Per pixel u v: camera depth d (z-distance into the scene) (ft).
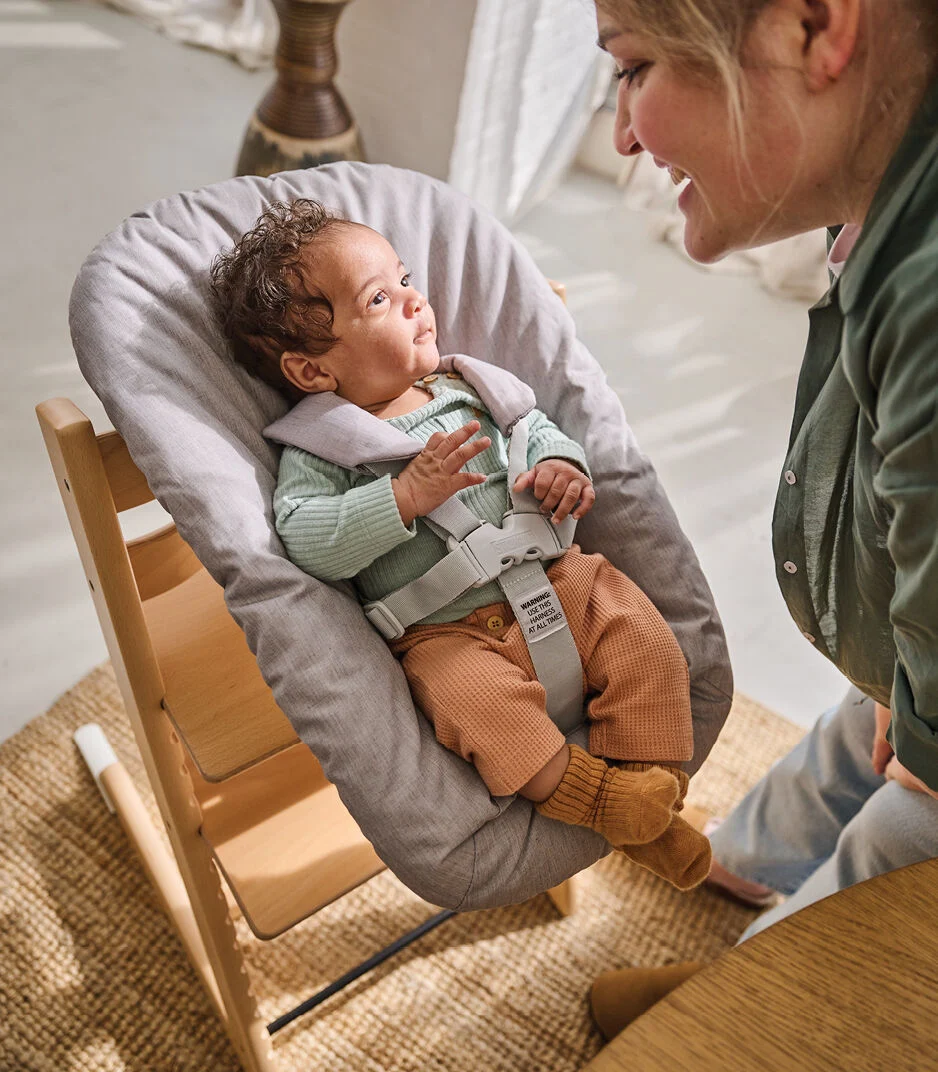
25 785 4.91
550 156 8.21
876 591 2.43
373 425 3.27
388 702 2.85
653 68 1.96
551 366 3.59
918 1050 2.09
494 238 3.62
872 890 2.32
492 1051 4.38
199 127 8.82
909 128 1.85
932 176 1.81
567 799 2.88
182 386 3.07
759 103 1.88
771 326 7.72
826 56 1.80
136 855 4.76
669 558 3.36
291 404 3.49
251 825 3.59
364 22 7.26
